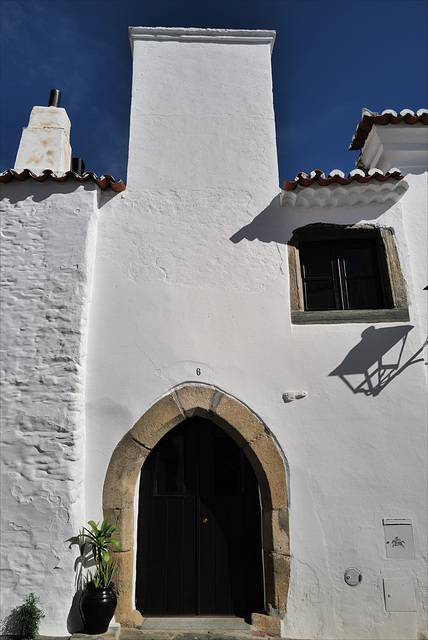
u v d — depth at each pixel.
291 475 4.52
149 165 5.54
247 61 6.12
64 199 5.12
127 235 5.22
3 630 3.98
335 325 4.92
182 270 5.11
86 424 4.62
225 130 5.73
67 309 4.73
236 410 4.67
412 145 5.72
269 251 5.18
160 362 4.80
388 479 4.52
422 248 5.30
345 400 4.70
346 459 4.56
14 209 5.08
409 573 4.32
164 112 5.80
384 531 4.40
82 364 4.68
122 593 4.29
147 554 4.68
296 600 4.25
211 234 5.24
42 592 4.08
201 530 4.74
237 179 5.48
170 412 4.67
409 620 4.22
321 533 4.39
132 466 4.56
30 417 4.42
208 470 4.89
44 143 5.85
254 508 4.79
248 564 4.65
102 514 4.43
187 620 4.43
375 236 5.29
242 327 4.91
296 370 4.78
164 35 6.19
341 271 5.27
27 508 4.23
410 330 4.91
